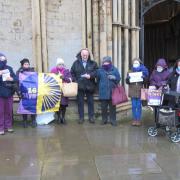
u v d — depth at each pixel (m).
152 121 7.44
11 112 6.57
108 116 7.41
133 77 6.94
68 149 5.43
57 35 7.69
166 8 11.71
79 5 7.66
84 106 7.59
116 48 7.88
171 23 11.98
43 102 6.97
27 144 5.75
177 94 5.77
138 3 8.94
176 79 6.48
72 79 7.14
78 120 7.44
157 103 5.96
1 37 7.53
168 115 5.75
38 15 7.46
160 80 6.58
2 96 6.40
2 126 6.42
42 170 4.56
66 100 7.07
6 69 6.43
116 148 5.45
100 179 4.22
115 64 7.86
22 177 4.34
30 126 7.02
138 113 6.96
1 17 7.51
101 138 6.04
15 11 7.58
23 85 6.89
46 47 7.58
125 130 6.61
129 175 4.32
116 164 4.71
